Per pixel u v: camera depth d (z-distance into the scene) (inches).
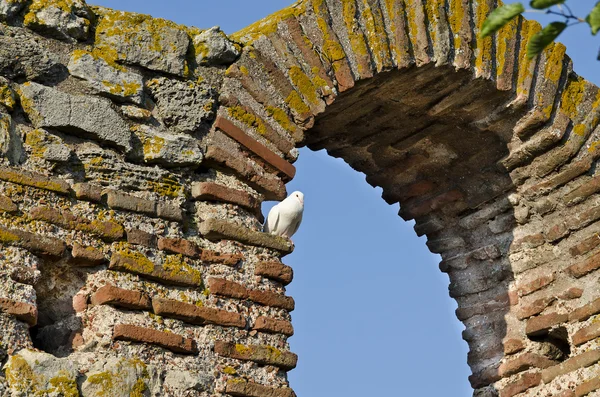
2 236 245.6
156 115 291.7
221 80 305.9
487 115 370.9
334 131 375.9
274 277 287.1
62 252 253.3
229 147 298.8
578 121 375.9
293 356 278.5
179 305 264.4
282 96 313.3
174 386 253.8
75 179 267.7
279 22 318.3
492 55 356.8
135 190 276.4
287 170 308.8
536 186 382.3
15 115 266.1
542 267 381.4
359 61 324.5
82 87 279.7
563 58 376.8
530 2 156.2
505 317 387.9
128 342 253.6
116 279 260.5
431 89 354.0
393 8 336.2
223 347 267.3
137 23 295.4
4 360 234.1
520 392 372.2
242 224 291.4
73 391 236.7
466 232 406.3
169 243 272.5
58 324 255.8
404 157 396.8
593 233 370.3
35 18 277.4
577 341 358.0
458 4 350.3
